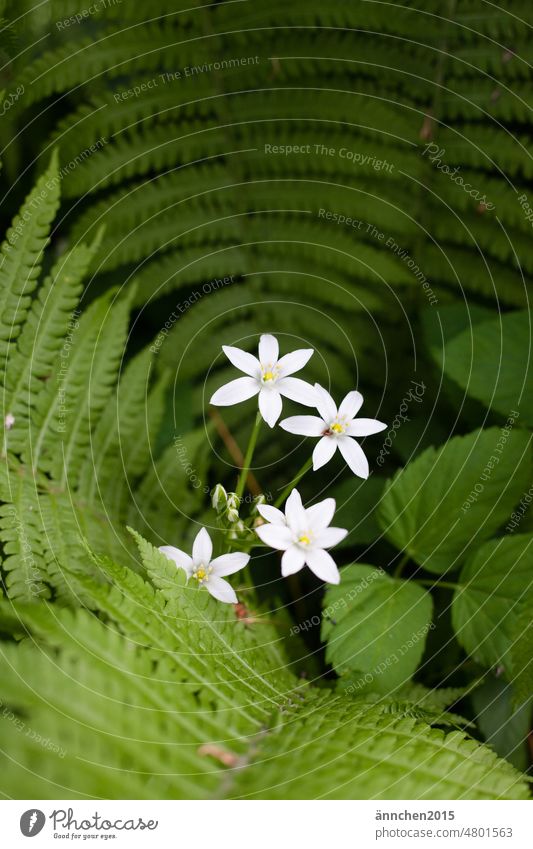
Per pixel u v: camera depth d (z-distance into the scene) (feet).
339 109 2.42
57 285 2.06
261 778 1.75
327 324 2.47
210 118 2.44
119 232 2.36
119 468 2.11
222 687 1.83
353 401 1.92
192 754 1.74
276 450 2.42
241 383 1.91
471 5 2.40
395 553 2.23
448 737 1.85
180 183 2.41
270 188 2.44
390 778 1.77
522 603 1.99
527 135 2.44
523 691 1.94
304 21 2.39
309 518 1.83
